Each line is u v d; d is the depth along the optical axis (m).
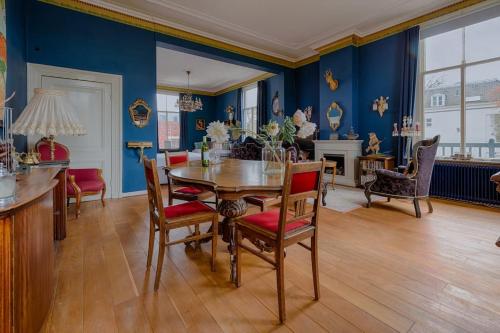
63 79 3.94
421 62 4.69
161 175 5.69
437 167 4.33
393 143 5.04
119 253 2.28
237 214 2.15
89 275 1.89
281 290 1.40
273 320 1.42
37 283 1.25
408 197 3.36
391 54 4.99
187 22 4.84
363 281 1.81
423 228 2.88
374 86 5.29
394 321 1.40
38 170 2.04
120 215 3.41
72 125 2.49
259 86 7.97
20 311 1.06
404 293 1.66
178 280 1.83
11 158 1.72
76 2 3.99
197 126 10.15
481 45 4.03
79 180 3.62
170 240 2.59
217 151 2.94
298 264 2.06
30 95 3.67
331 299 1.60
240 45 5.84
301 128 2.09
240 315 1.46
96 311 1.49
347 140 5.36
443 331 1.32
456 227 2.90
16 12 3.29
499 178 1.72
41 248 1.32
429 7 4.34
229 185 1.68
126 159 4.55
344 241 2.52
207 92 10.34
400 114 4.79
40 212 1.31
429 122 4.67
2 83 2.63
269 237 1.49
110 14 4.27
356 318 1.43
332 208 3.70
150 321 1.41
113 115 4.38
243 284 1.78
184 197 2.76
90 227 2.95
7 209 0.95
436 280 1.81
